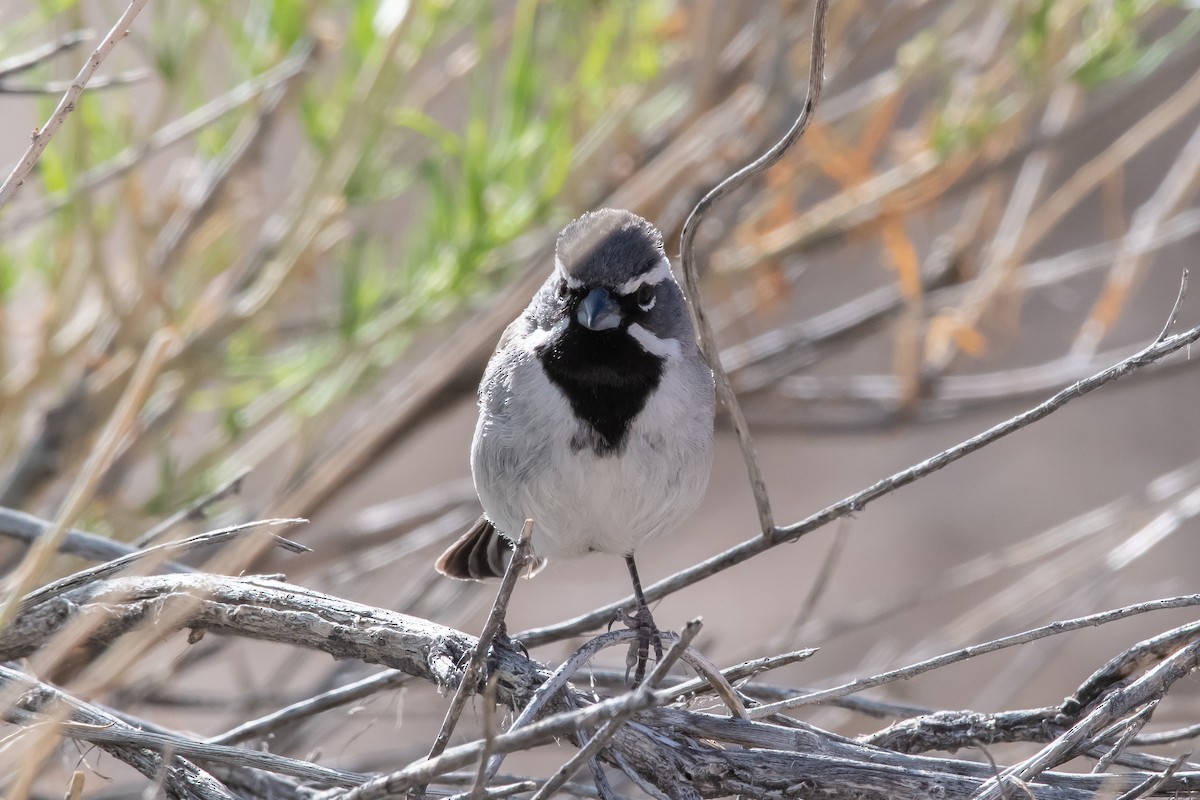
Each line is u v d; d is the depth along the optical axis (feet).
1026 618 36.70
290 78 34.55
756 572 61.41
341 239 38.01
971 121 38.63
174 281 36.96
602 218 28.12
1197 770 21.91
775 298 42.01
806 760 20.61
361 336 35.86
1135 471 63.10
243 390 37.22
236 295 37.58
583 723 17.70
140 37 34.22
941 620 57.88
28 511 34.14
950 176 40.55
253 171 36.11
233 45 36.45
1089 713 22.03
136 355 34.53
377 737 45.32
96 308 38.24
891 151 48.96
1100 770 20.70
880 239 58.13
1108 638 55.06
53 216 34.88
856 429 46.85
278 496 34.24
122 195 35.06
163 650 30.19
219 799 20.84
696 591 60.03
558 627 26.58
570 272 27.43
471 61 40.45
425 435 67.15
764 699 25.22
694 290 22.61
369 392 40.75
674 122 42.34
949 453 23.26
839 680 35.45
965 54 42.45
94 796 28.53
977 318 41.29
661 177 38.55
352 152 35.14
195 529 35.22
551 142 36.01
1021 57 38.09
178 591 22.63
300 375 36.11
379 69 33.99
